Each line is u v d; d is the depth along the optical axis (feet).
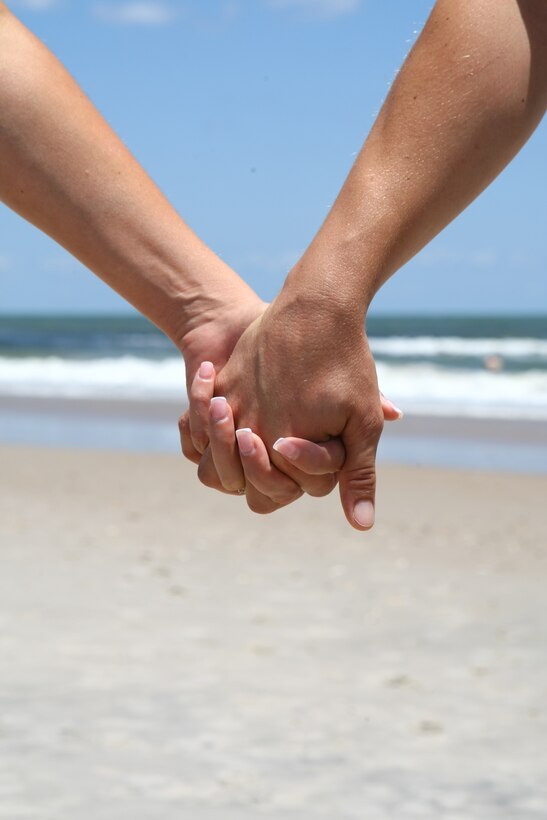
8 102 4.78
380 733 10.69
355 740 10.49
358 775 9.62
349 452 4.68
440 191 4.30
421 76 4.27
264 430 4.68
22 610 15.20
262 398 4.64
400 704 11.54
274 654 13.30
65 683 12.02
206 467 5.01
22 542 20.47
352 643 13.83
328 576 17.93
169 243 5.08
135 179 5.03
